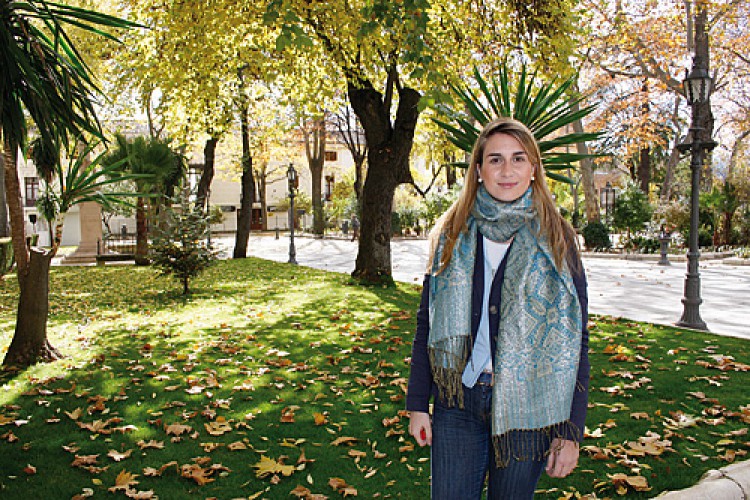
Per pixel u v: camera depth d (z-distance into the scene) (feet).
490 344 6.13
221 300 33.50
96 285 41.45
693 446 11.96
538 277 6.01
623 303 32.81
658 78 72.95
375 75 38.19
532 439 5.98
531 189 6.31
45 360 18.99
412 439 12.50
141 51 36.27
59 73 16.40
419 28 19.10
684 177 105.40
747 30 72.74
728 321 27.25
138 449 11.98
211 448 11.93
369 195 39.68
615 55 75.00
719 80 77.97
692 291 25.23
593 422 13.34
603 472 10.82
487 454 6.29
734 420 13.46
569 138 21.89
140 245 60.90
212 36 33.06
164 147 57.21
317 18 30.25
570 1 34.37
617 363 18.57
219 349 20.85
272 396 15.42
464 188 6.61
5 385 16.39
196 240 36.19
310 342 21.80
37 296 19.06
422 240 110.73
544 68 33.17
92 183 19.13
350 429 13.10
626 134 81.25
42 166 19.63
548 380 5.86
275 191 179.01
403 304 30.86
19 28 15.28
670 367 17.95
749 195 81.00
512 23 33.04
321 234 125.49
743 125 83.25
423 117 38.42
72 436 12.66
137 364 18.72
